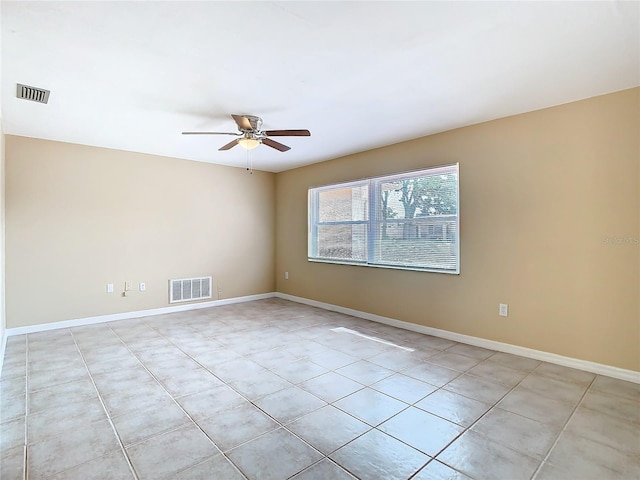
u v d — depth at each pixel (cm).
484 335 365
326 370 306
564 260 314
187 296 546
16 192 411
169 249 529
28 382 281
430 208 411
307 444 200
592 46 218
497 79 265
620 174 286
